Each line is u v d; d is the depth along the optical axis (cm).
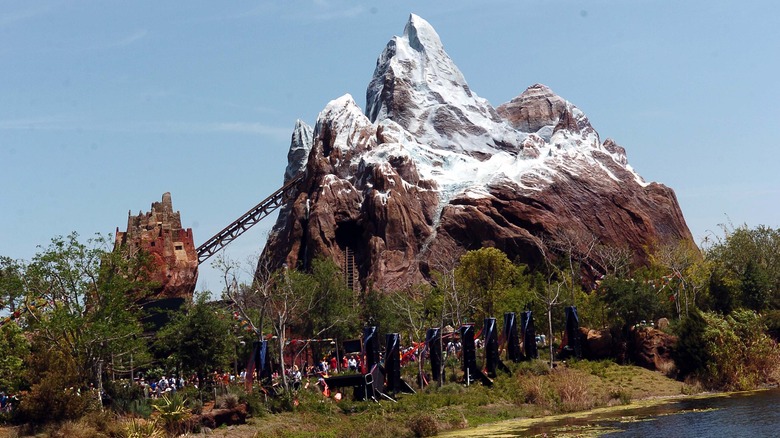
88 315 5925
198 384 6662
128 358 6431
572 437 4978
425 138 19362
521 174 15612
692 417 5566
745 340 7550
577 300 9762
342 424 5769
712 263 10356
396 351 6694
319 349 8844
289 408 5931
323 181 15950
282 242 16225
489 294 10019
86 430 5038
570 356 8150
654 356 7756
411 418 5706
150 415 5512
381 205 15050
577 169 16012
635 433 5016
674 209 16538
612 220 15462
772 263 10275
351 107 17850
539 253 14175
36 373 5438
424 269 14375
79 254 6003
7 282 5866
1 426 5244
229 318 6675
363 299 10006
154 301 7700
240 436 5259
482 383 7181
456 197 15350
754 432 4800
